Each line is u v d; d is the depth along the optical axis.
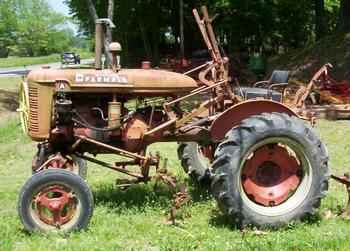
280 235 5.08
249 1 29.62
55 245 4.95
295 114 5.80
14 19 75.88
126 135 5.88
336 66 19.70
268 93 6.38
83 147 5.98
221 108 6.16
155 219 5.68
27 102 5.76
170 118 5.85
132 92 5.84
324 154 5.45
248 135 5.27
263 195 5.42
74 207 5.26
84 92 5.77
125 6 31.52
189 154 6.91
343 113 12.47
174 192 6.33
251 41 31.78
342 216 5.59
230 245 4.83
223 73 6.04
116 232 5.28
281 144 5.47
